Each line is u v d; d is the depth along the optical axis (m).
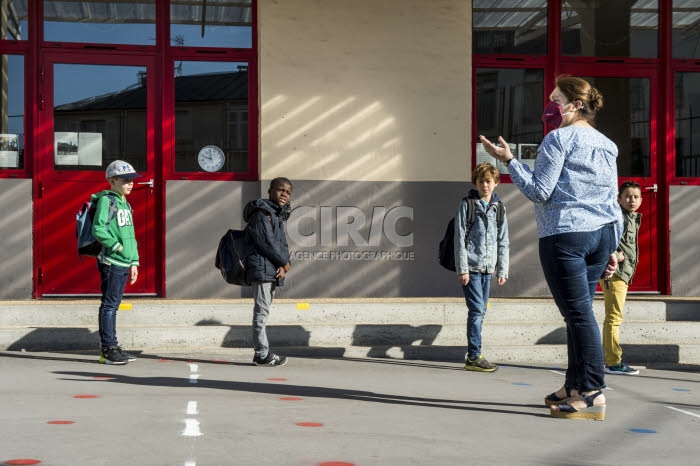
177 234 8.88
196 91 9.09
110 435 4.14
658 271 9.48
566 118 5.07
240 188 8.98
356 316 8.12
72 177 8.88
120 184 6.96
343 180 8.99
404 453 3.92
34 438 4.04
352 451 3.92
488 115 9.44
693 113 9.66
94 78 8.98
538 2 9.52
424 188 9.09
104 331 6.83
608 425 4.79
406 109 9.06
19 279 8.66
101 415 4.67
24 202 8.70
